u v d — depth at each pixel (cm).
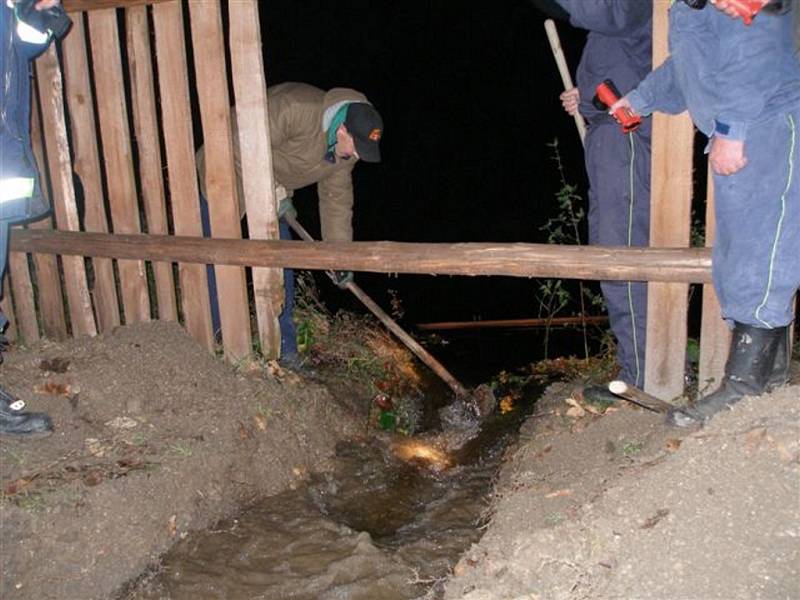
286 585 284
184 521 316
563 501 282
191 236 409
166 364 387
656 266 317
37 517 280
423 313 671
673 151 315
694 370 368
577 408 365
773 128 253
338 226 438
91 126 425
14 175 309
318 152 410
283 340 444
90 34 407
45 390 354
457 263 349
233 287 410
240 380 393
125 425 345
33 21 311
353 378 455
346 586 280
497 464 379
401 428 434
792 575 203
